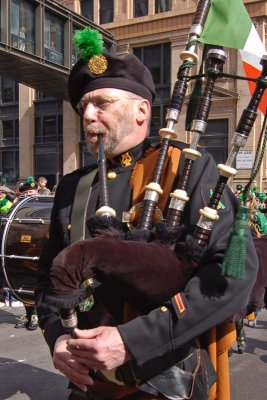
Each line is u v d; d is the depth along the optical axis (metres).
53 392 3.83
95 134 1.47
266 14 14.41
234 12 1.35
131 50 17.28
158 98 16.86
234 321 1.34
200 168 1.33
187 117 1.40
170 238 1.20
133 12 17.30
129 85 1.46
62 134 18.92
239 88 14.62
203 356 1.34
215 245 1.20
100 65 1.45
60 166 19.05
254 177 1.29
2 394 3.78
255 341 5.37
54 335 1.36
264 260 1.58
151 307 1.21
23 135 19.58
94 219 1.26
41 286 1.56
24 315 5.88
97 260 1.13
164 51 16.86
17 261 4.93
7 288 5.21
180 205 1.25
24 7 12.61
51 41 13.52
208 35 1.35
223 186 1.20
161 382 1.24
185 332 1.14
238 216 1.15
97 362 1.13
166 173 1.37
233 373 4.33
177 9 16.22
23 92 19.52
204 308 1.14
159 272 1.15
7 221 5.04
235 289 1.15
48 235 1.65
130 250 1.14
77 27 14.36
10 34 12.01
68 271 1.13
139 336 1.14
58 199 1.62
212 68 1.34
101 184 1.38
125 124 1.46
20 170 19.70
